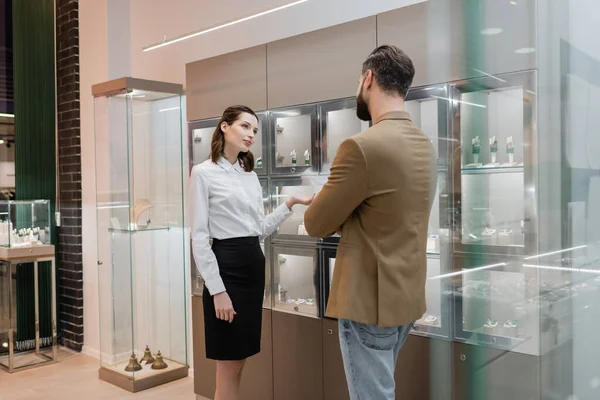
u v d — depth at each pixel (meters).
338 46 2.80
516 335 2.27
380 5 2.96
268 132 3.17
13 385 4.02
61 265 5.09
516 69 2.21
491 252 2.32
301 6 3.34
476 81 2.32
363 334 1.72
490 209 2.37
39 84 4.99
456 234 2.42
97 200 4.08
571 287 2.19
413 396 2.56
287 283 3.16
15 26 4.84
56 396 3.77
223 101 3.41
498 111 2.32
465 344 2.40
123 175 3.82
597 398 2.16
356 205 1.66
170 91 3.96
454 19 2.38
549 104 2.19
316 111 2.91
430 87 2.47
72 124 4.89
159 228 3.99
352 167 1.62
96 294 4.72
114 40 4.55
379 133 1.64
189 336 4.14
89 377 4.18
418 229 1.71
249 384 3.29
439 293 2.53
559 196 2.19
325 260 2.88
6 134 4.80
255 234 2.73
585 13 2.16
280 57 3.08
